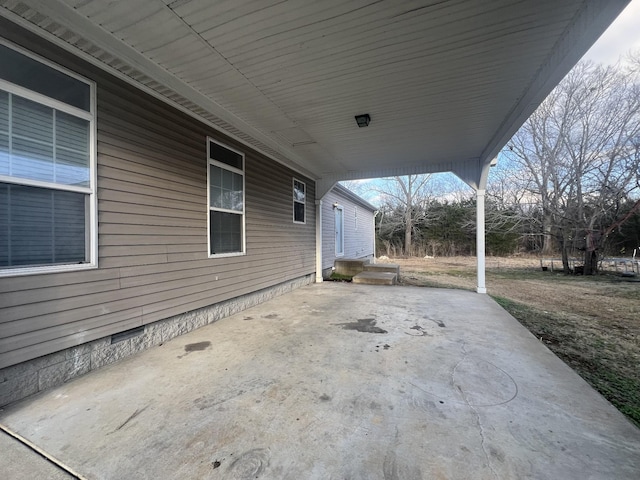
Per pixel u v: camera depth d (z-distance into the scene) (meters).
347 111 3.82
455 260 16.97
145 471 1.43
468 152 5.78
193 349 3.05
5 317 2.02
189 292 3.65
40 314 2.20
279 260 6.05
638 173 9.44
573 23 2.21
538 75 2.96
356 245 13.20
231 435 1.69
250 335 3.50
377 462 1.48
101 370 2.56
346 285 7.46
